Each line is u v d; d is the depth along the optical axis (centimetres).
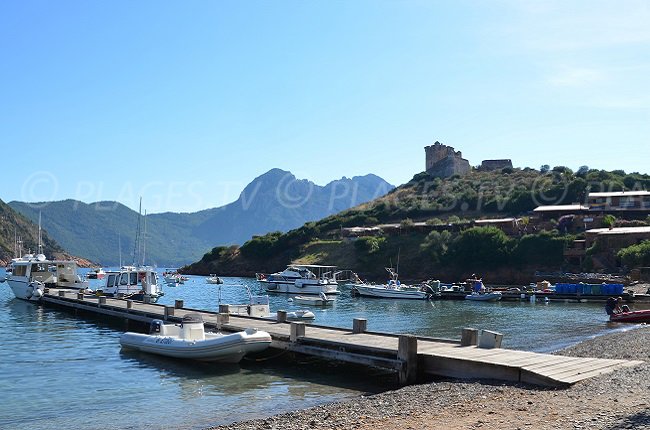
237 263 14238
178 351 2752
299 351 2633
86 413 1872
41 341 3469
